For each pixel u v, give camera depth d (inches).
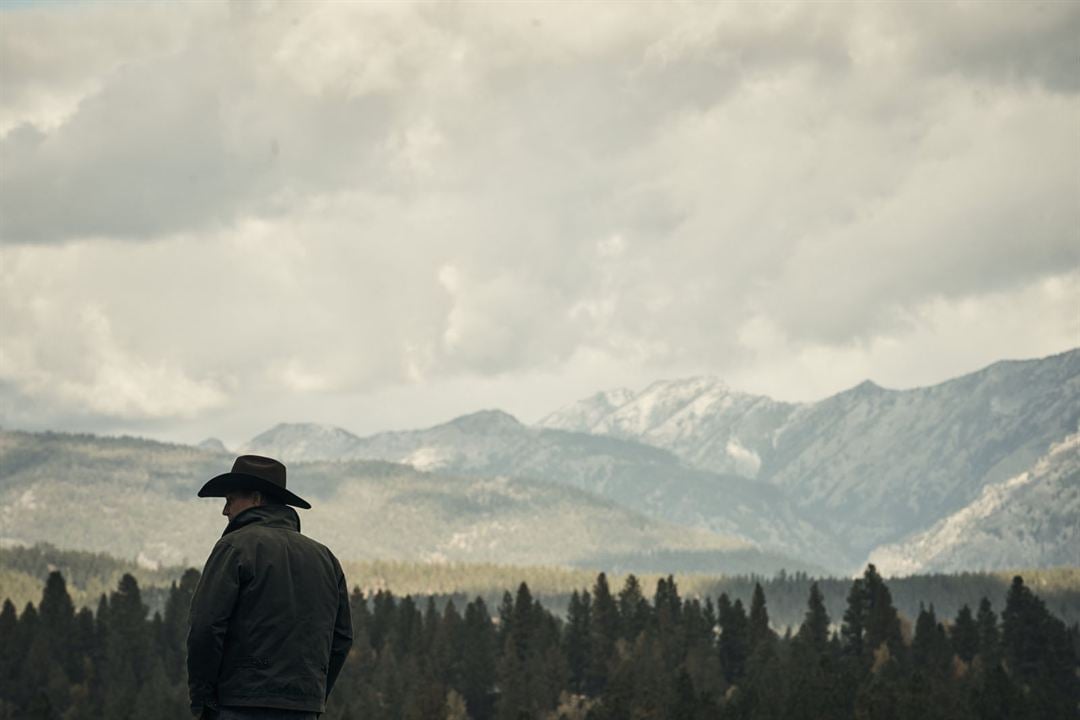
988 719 6392.7
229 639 460.8
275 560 466.3
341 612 491.2
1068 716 6565.0
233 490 489.7
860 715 6087.6
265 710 456.1
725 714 6358.3
